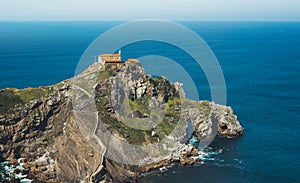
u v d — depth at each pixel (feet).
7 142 426.92
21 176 398.83
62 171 404.36
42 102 453.99
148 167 419.95
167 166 431.02
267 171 429.79
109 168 392.47
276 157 466.29
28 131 441.27
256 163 448.65
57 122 455.22
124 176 397.80
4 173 396.16
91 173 380.37
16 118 433.89
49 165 413.59
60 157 416.26
